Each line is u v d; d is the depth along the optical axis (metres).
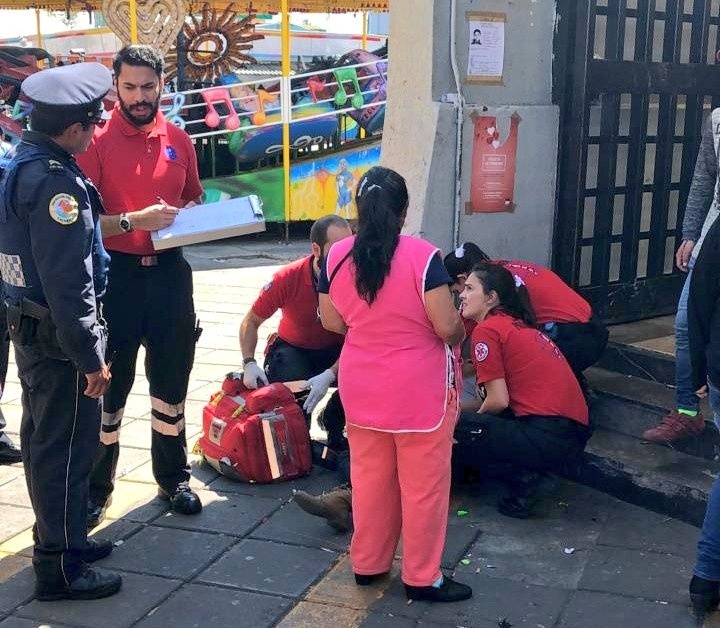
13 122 11.46
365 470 3.18
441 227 4.58
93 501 3.76
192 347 3.81
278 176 11.99
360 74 12.39
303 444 4.24
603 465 4.05
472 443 3.76
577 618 3.05
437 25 4.38
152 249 3.58
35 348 3.00
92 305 2.94
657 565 3.40
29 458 3.11
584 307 4.32
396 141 4.67
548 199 4.92
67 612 3.10
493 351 3.78
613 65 4.79
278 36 16.55
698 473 3.89
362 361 3.05
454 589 3.18
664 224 5.34
